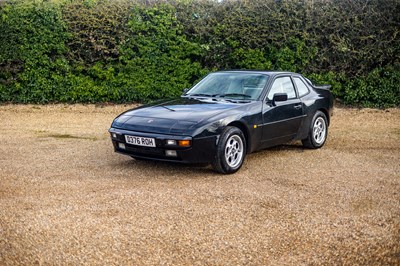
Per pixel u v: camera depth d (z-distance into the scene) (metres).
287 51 13.42
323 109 8.89
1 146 8.87
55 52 14.04
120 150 6.94
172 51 13.87
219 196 5.68
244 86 7.75
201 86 8.11
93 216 4.97
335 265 3.93
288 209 5.23
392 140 9.66
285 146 9.00
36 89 14.07
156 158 6.59
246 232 4.58
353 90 13.57
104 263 3.94
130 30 13.79
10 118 12.52
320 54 13.48
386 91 13.39
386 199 5.62
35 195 5.70
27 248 4.21
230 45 13.74
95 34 13.73
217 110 6.84
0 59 13.79
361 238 4.43
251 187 6.10
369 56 13.26
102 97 14.17
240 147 6.94
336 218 4.95
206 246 4.27
